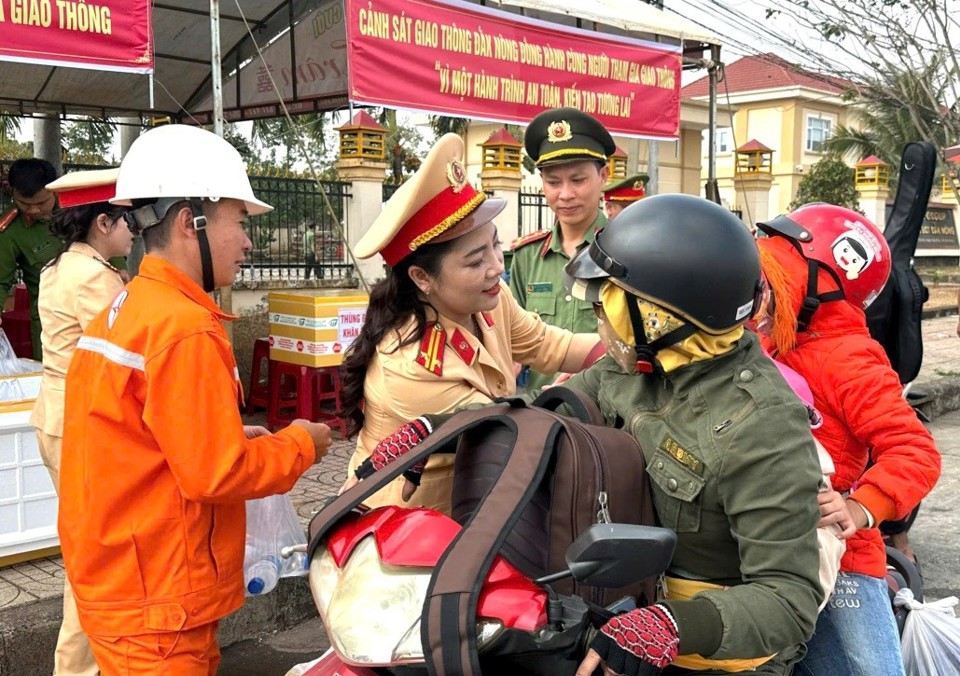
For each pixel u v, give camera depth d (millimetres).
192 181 2078
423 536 1579
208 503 2047
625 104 6742
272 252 8055
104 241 3043
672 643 1383
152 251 2148
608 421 1862
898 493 2113
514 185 9305
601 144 3545
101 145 11625
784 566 1510
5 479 3811
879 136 20938
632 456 1653
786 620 1479
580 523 1560
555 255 3643
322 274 8273
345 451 5984
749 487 1542
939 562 4605
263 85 8008
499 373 2359
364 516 1736
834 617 2152
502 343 2512
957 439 7066
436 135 20938
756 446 1542
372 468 1955
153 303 2035
